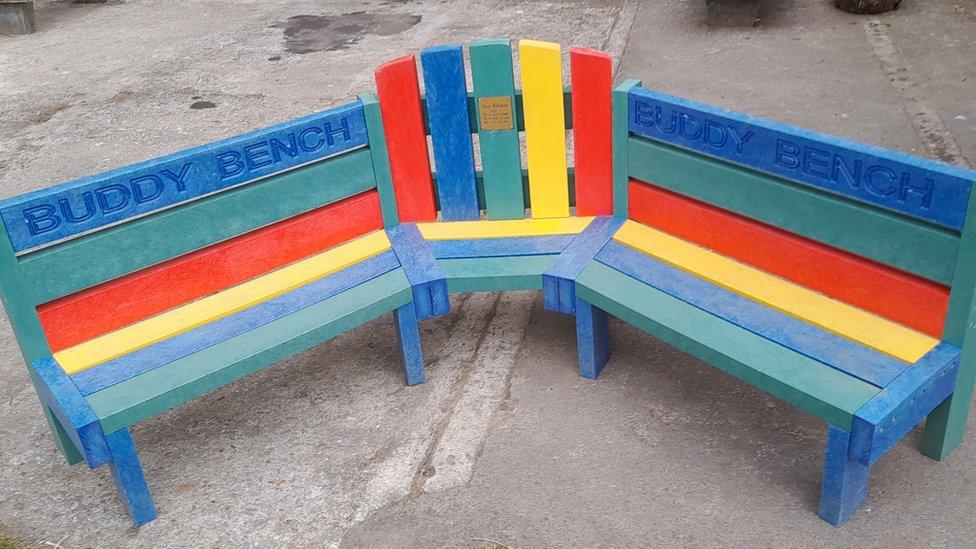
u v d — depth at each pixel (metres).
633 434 3.42
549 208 4.03
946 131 5.61
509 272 3.64
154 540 3.15
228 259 3.59
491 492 3.22
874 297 3.02
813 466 3.18
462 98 3.82
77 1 10.92
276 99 7.11
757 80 6.64
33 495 3.41
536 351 3.96
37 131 6.99
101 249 3.26
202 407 3.82
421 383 3.82
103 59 8.58
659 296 3.34
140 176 3.26
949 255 2.73
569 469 3.28
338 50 8.15
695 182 3.46
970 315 2.77
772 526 2.96
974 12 7.65
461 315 4.29
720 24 7.84
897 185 2.79
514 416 3.58
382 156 3.85
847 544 2.87
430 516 3.14
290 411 3.75
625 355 3.87
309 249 3.81
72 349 3.30
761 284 3.29
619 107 3.61
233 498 3.31
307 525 3.16
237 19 9.52
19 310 3.14
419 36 8.30
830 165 2.96
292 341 3.32
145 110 7.18
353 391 3.83
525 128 3.87
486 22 8.53
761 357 2.96
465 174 3.98
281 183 3.62
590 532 3.01
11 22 9.62
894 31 7.40
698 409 3.51
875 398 2.69
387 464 3.40
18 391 4.02
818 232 3.09
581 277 3.52
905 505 2.99
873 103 6.09
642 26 8.04
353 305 3.47
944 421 3.03
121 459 3.07
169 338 3.35
